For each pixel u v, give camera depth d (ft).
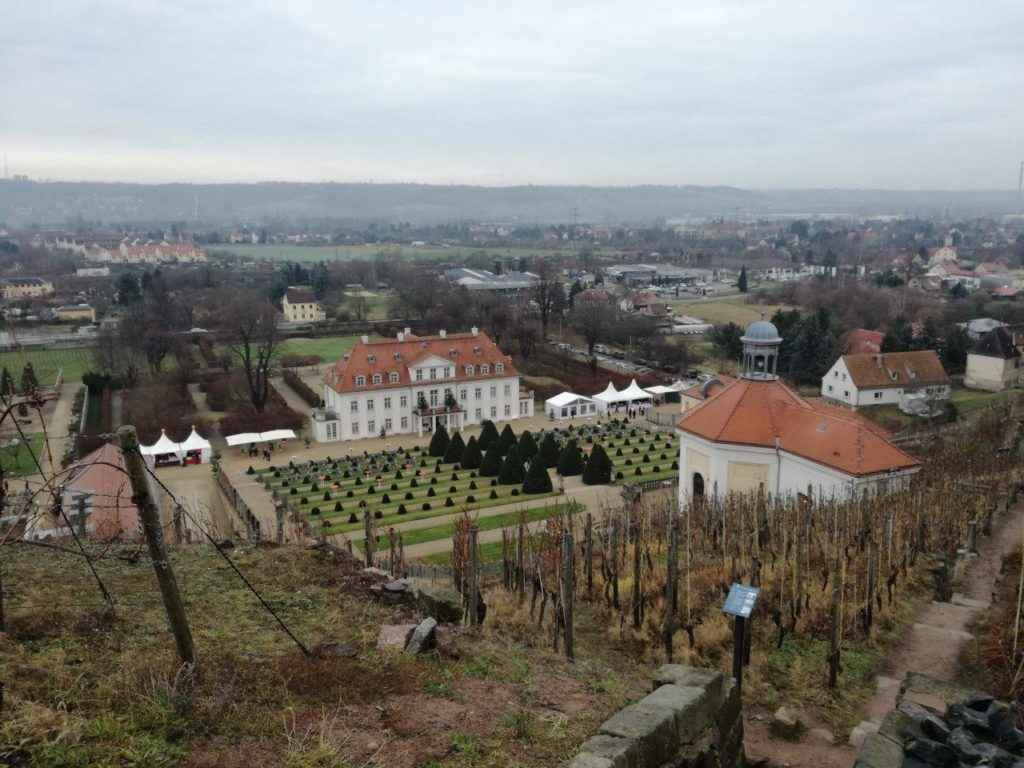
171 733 49.67
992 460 217.77
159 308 554.87
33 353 512.63
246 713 54.03
